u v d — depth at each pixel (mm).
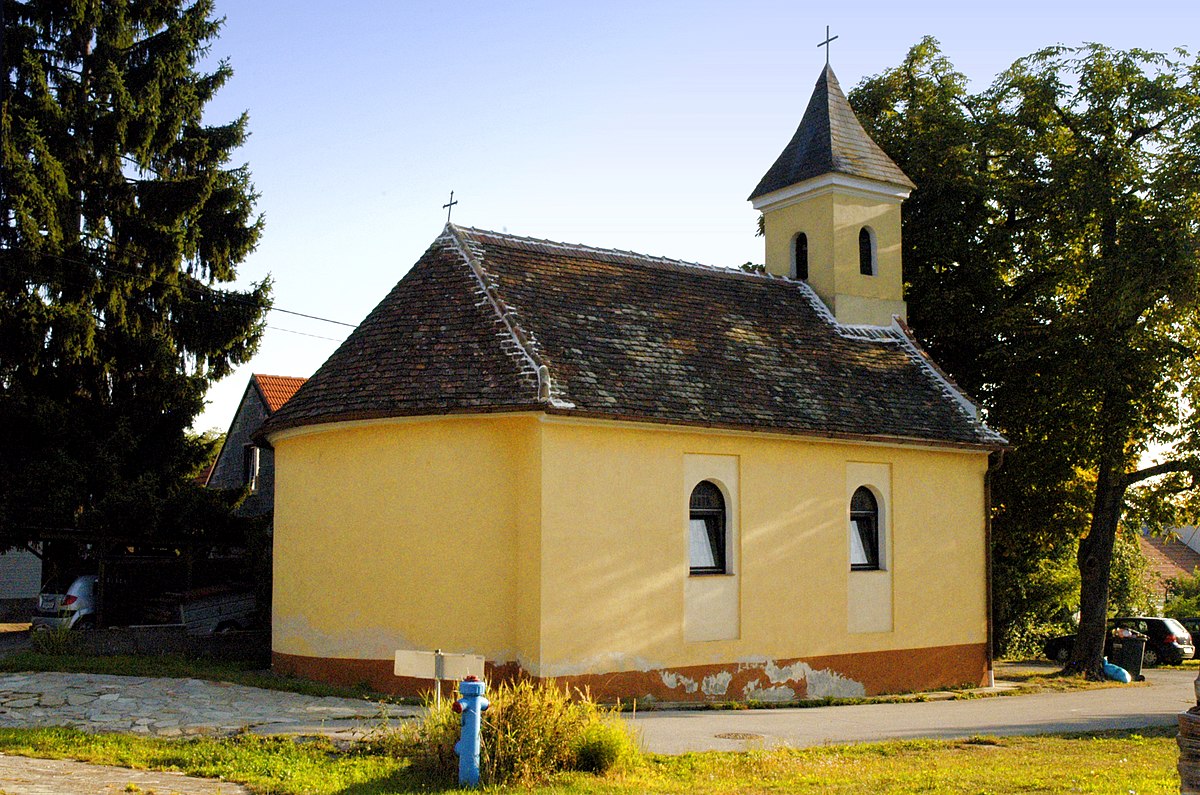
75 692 14367
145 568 23609
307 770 10594
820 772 11055
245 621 24766
